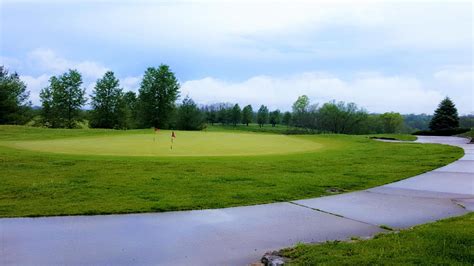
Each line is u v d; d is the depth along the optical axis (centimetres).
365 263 439
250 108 12150
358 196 866
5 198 790
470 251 470
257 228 619
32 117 6925
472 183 1020
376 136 4516
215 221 658
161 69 6988
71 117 6919
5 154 1419
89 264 466
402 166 1344
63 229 599
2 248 514
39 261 472
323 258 459
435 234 541
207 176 1072
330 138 3409
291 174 1145
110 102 7025
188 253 507
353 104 9250
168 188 909
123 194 838
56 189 870
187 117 7856
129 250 515
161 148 1886
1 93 6066
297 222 655
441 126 7344
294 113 10319
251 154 1705
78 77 6894
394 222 655
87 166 1188
